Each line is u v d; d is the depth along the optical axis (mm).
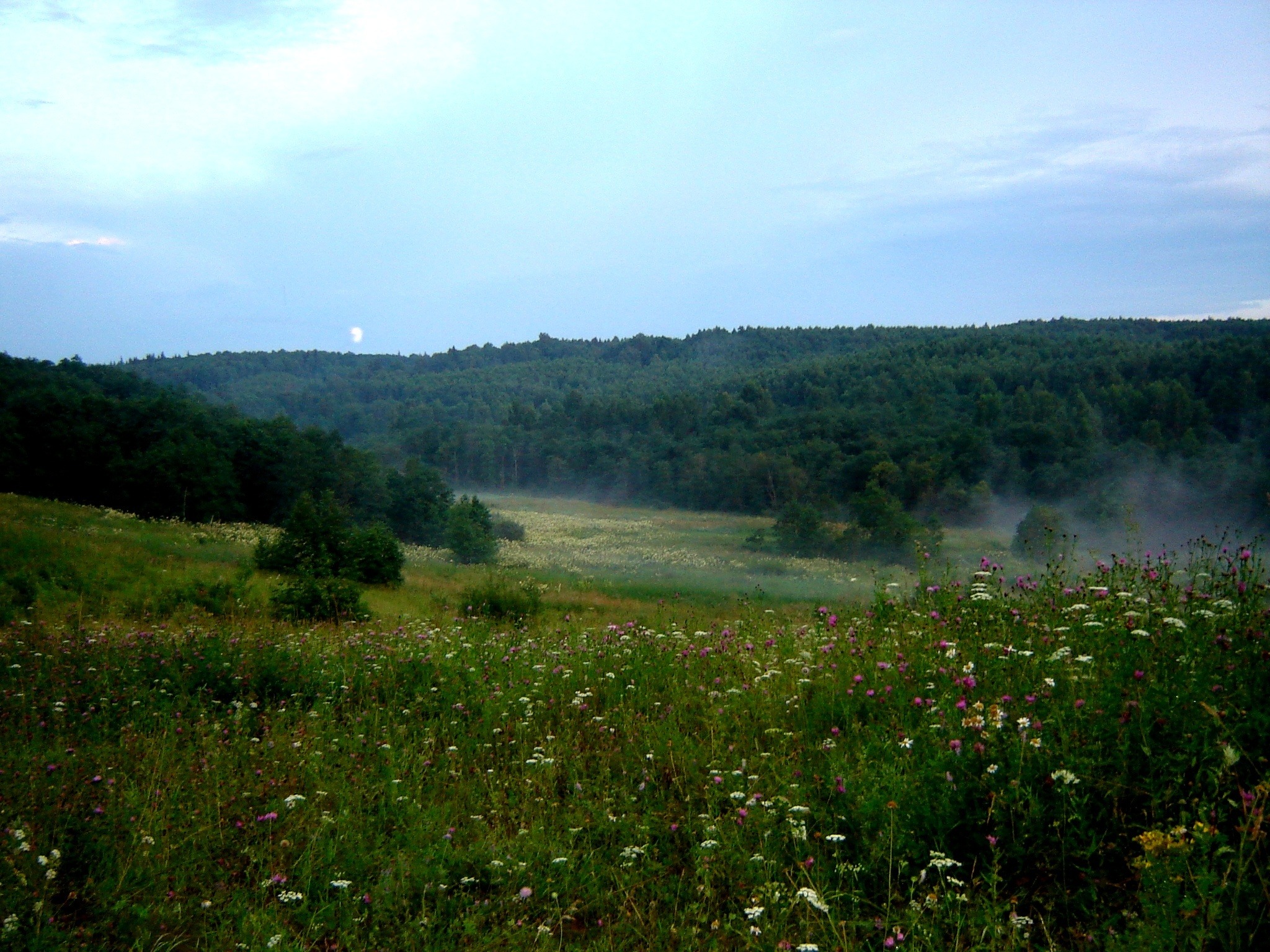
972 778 3484
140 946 3254
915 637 5660
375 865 3934
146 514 51312
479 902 3584
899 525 55750
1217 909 2408
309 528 26844
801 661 5848
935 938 2873
